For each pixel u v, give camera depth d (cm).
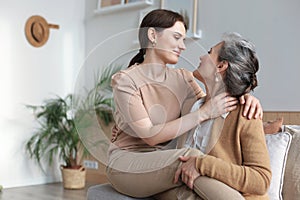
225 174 147
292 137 208
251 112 160
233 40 167
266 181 150
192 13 393
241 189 149
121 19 479
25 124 460
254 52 167
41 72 474
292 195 194
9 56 446
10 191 423
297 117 307
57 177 488
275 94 335
